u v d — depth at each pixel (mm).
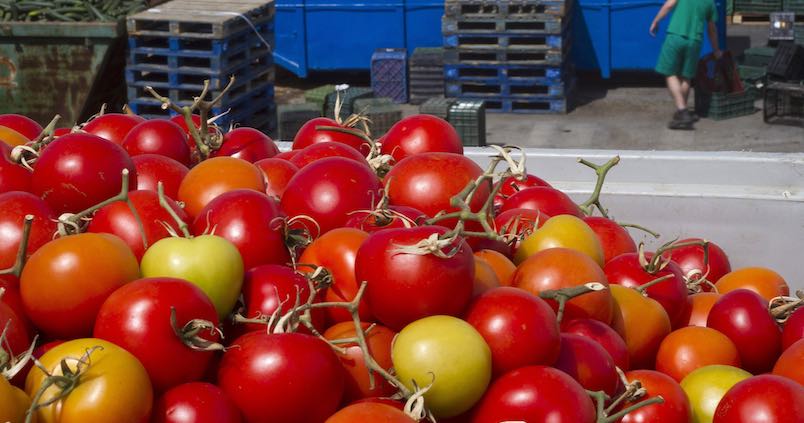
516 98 10688
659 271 2330
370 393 1760
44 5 7887
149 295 1612
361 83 12344
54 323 1684
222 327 1805
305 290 1858
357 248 1902
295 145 2857
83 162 2057
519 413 1646
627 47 11375
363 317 1869
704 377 2068
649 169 3418
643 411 1881
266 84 8398
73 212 2074
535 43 10703
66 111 7781
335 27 11781
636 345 2182
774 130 9961
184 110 2619
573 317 1988
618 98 11273
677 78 10008
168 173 2309
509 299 1774
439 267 1715
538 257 2012
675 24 9852
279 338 1648
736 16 14430
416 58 11289
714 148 9492
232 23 7816
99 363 1492
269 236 1984
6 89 7742
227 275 1756
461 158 2285
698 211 3260
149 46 8078
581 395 1677
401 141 2627
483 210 1903
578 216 2605
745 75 11516
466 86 10992
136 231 1948
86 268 1672
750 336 2271
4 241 1895
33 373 1522
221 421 1569
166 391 1606
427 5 11594
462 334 1653
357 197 2125
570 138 9914
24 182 2156
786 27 11742
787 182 3326
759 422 1772
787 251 3205
